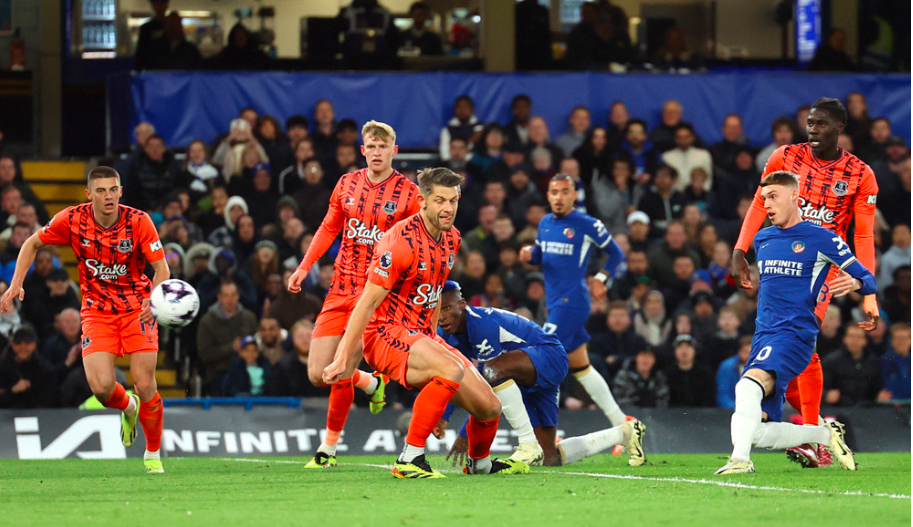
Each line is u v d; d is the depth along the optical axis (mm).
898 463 23484
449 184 16719
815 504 13523
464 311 20250
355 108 42625
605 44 48062
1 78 48438
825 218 21406
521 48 47969
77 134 49625
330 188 40438
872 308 18484
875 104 44156
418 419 17312
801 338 18547
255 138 40844
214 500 14398
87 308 20625
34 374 31984
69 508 13516
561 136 42969
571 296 26656
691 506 13328
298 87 42281
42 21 49031
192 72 41719
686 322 35219
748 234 21312
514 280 36938
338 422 21859
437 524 11680
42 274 35406
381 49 47312
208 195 39875
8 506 13805
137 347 20703
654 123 43906
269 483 17125
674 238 38094
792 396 23375
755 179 42594
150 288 21219
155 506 13680
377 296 16688
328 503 13852
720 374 33844
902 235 40344
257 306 36500
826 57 47750
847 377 33969
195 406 31203
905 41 49875
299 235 38000
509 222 38562
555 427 21531
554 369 20438
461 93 43156
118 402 20969
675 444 30031
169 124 41562
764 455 27766
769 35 50406
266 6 46812
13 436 28266
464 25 47906
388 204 20875
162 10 45812
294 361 33062
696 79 43906
